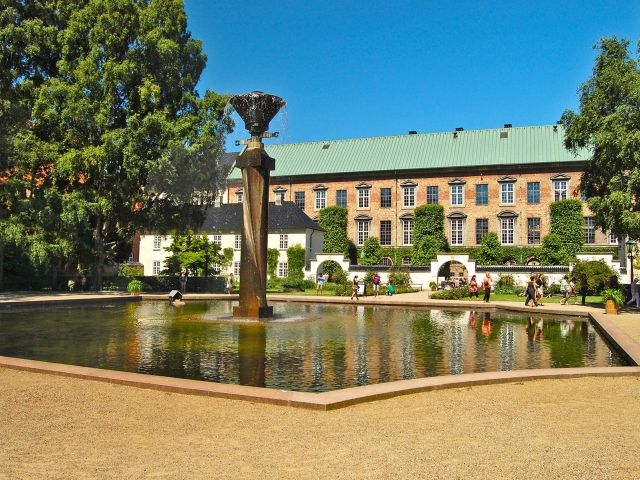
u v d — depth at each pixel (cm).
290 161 7944
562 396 862
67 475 521
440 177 7019
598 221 2944
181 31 4391
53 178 3984
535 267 4797
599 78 2955
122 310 2586
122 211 4200
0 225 3500
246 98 2125
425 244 6731
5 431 662
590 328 2023
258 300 2138
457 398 842
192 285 4894
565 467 549
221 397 834
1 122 3725
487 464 555
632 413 762
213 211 6744
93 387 902
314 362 1216
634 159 2689
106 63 3891
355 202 7400
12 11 3809
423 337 1683
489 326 2059
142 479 513
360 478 517
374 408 779
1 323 1984
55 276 4428
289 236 6159
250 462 559
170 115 4206
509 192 6725
